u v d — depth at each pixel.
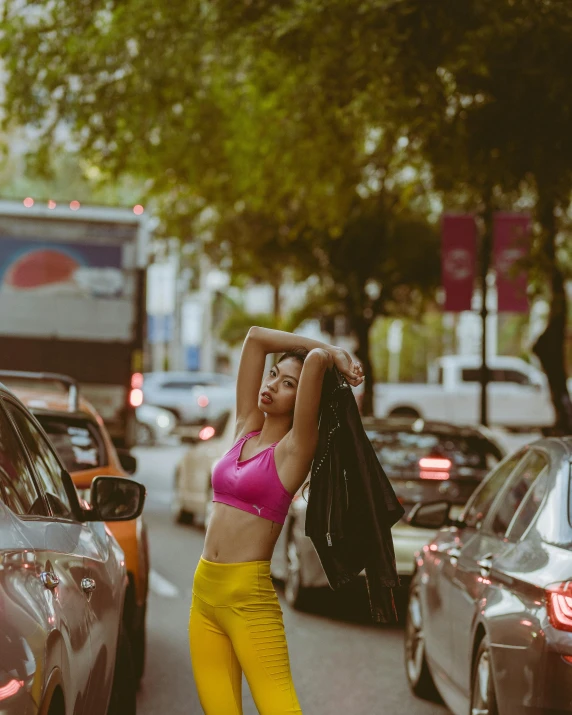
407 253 31.70
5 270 24.19
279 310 48.81
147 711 9.82
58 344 24.23
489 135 14.58
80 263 24.33
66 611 5.29
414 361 93.88
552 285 19.56
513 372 50.28
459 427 15.42
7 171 60.56
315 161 22.20
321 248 31.78
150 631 13.19
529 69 13.78
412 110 14.97
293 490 6.17
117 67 18.84
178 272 61.78
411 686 10.80
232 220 31.41
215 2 16.28
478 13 13.66
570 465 8.02
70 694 5.21
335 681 11.18
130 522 10.28
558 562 7.19
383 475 6.18
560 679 6.76
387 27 13.99
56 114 19.78
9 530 4.87
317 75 15.74
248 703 10.34
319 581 14.11
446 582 9.42
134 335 24.38
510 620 7.42
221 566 6.15
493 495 9.40
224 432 21.89
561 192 14.88
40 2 18.72
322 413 6.21
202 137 22.38
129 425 24.25
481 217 23.77
